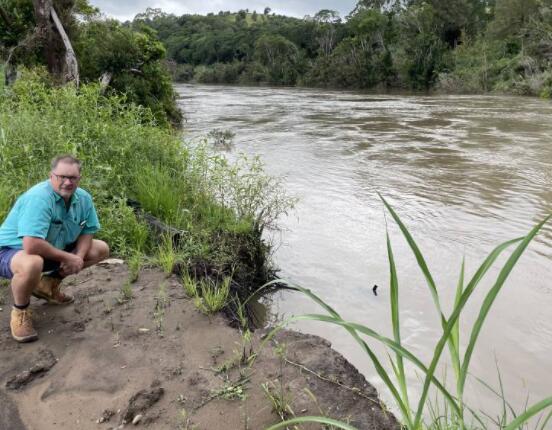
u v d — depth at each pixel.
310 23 78.19
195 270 4.76
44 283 3.75
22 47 15.23
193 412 2.82
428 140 16.23
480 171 11.30
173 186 6.48
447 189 9.73
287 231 7.25
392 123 21.30
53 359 3.28
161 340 3.53
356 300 5.21
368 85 58.25
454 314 1.86
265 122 22.00
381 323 4.76
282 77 70.88
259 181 6.59
